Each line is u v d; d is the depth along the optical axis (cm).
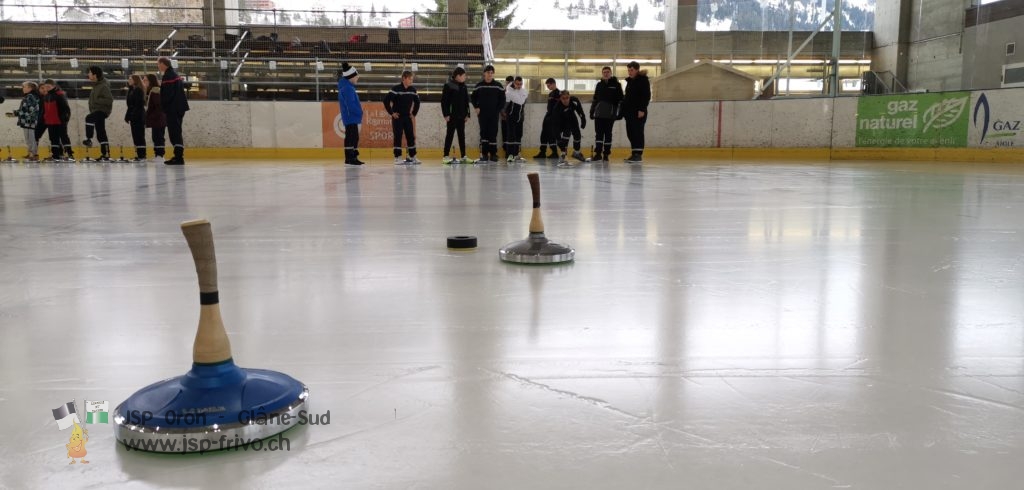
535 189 354
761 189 825
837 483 126
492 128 1562
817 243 410
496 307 255
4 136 1786
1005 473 130
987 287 289
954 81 1655
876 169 1307
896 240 420
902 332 223
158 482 127
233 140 1831
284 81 1903
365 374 184
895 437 145
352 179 1030
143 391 150
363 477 129
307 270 328
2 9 2672
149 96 1579
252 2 2991
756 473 130
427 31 2866
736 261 350
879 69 1802
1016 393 170
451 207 623
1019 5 1502
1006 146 1519
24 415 158
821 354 201
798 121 1733
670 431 148
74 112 1792
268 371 162
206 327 149
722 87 1848
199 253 146
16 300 269
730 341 213
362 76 2002
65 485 126
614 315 244
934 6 1678
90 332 224
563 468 132
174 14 2773
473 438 145
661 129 1820
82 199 707
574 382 178
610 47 2016
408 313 247
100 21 2712
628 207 618
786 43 1833
